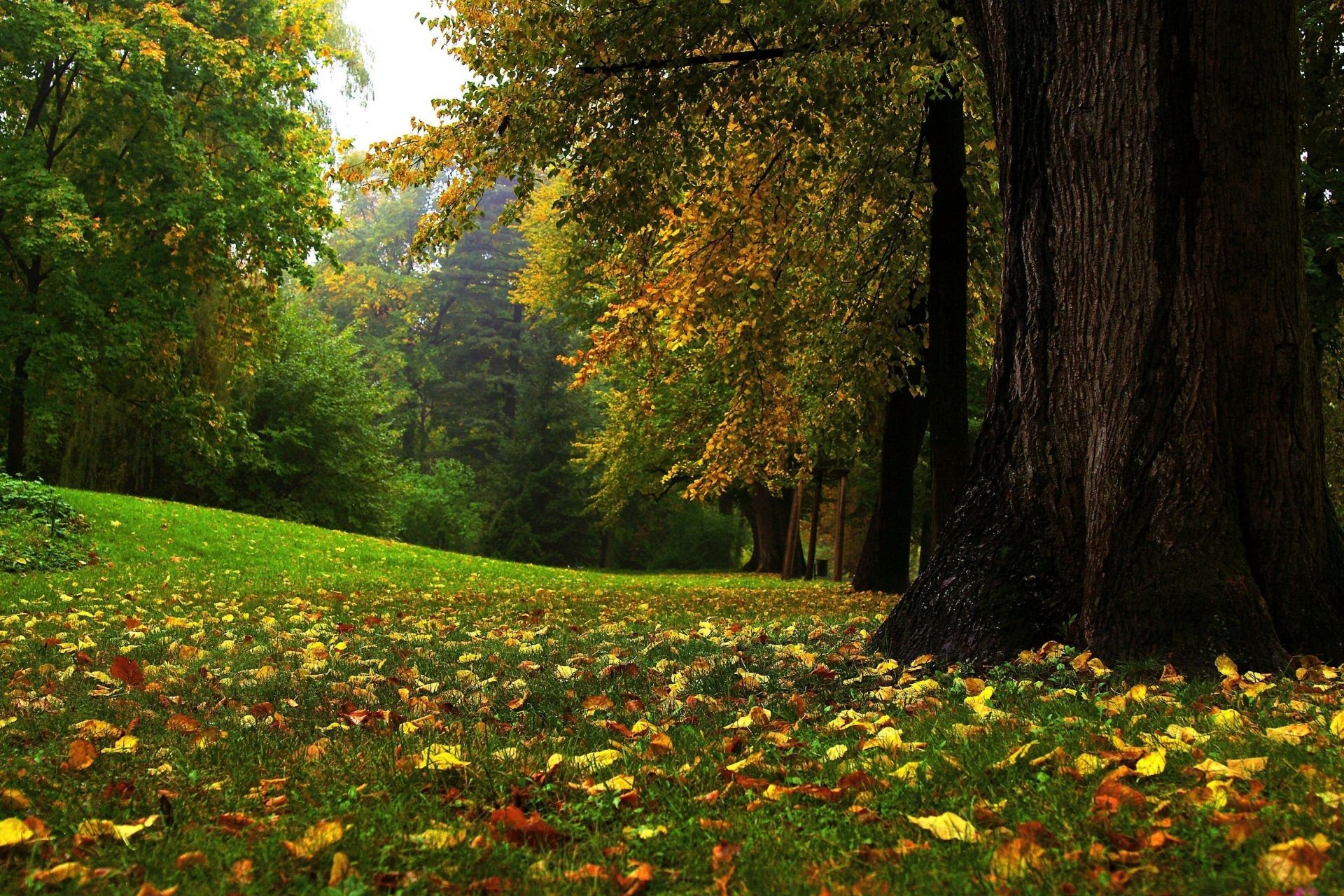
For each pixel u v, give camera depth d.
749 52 11.06
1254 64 5.54
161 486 32.09
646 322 13.83
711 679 5.66
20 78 21.11
